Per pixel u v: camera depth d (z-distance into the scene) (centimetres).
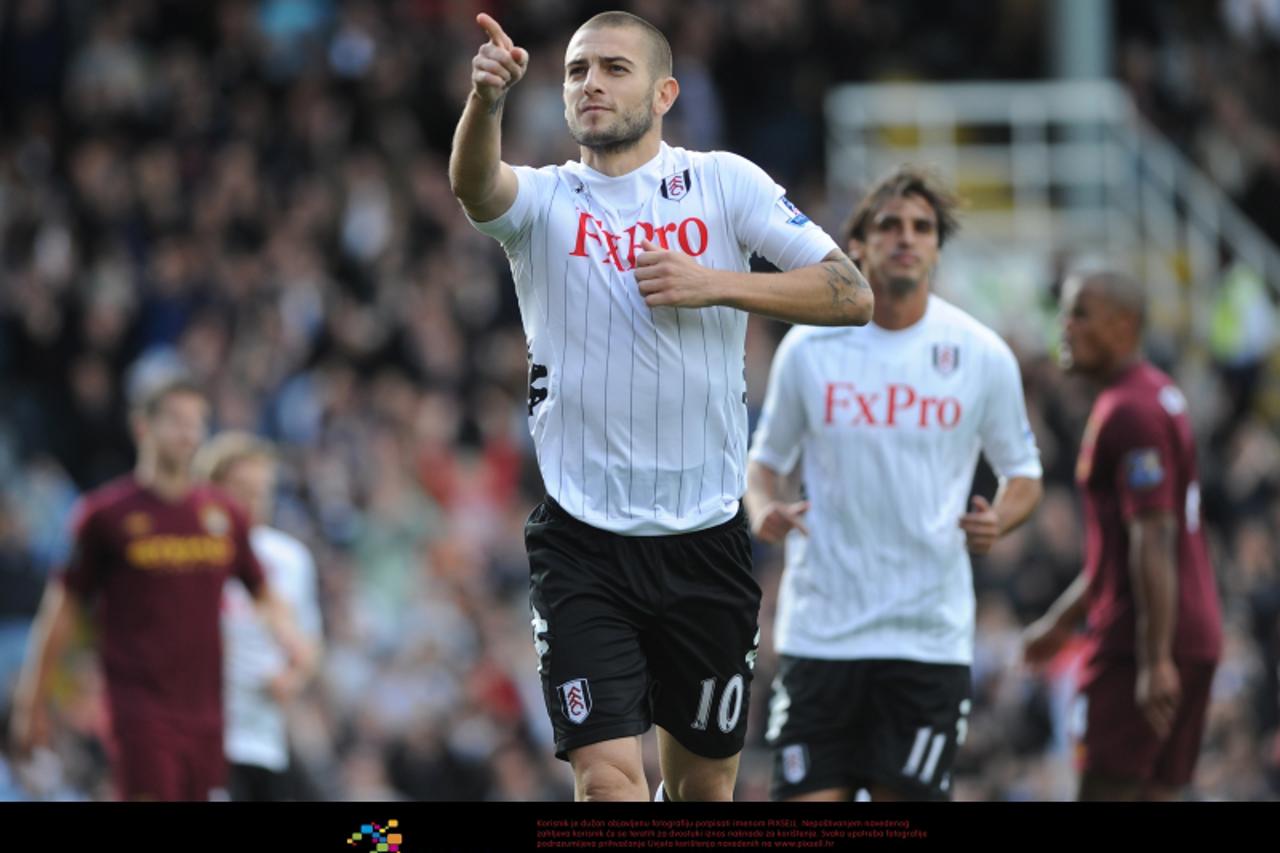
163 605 3075
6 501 4941
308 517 5084
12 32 6312
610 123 1942
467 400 5672
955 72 7444
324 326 5666
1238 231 7231
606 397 1948
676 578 1989
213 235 5844
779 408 2577
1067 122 7212
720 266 1975
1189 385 6334
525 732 4697
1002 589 4959
